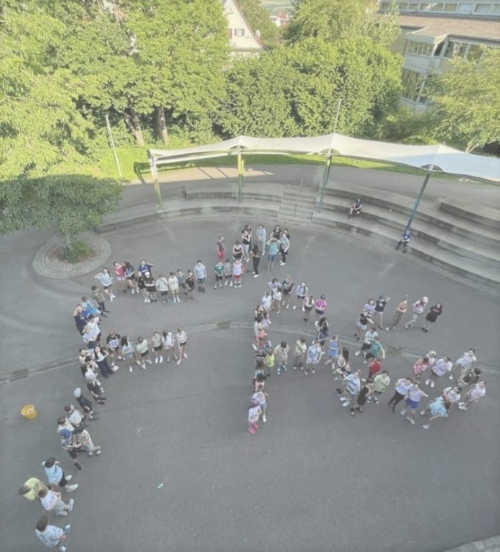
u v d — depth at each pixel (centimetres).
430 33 3747
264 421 1133
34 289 1627
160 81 2281
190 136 2970
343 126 2869
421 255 1775
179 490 984
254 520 929
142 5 2148
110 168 2556
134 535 905
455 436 1105
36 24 1388
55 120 1447
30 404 1190
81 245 1806
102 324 1466
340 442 1088
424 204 1994
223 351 1364
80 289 1631
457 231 1789
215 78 2441
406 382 1082
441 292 1602
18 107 1352
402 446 1080
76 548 884
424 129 2973
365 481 1002
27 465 1038
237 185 2314
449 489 990
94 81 1773
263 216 2128
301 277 1702
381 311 1394
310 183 2320
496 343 1380
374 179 2378
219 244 1634
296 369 1298
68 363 1317
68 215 1508
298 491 982
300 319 1498
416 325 1454
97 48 2081
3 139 1416
